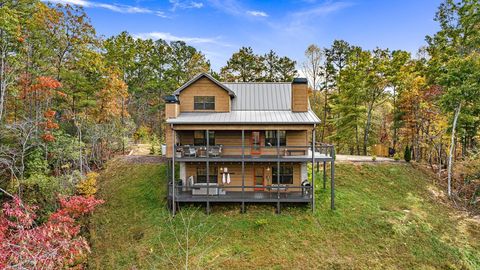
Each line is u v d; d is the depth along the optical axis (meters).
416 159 25.17
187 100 18.19
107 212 16.70
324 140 36.56
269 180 18.16
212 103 18.19
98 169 21.69
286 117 16.81
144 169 20.98
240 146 16.95
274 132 18.22
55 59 21.98
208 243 13.77
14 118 20.03
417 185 19.59
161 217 15.77
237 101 19.03
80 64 22.52
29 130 17.91
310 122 15.89
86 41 22.47
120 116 27.58
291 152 17.88
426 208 17.05
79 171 19.31
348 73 29.94
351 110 29.53
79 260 12.70
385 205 17.00
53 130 20.12
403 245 13.73
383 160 23.12
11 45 18.28
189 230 14.70
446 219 16.00
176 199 16.12
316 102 39.91
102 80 24.00
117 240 14.45
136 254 13.29
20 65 18.22
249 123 16.06
